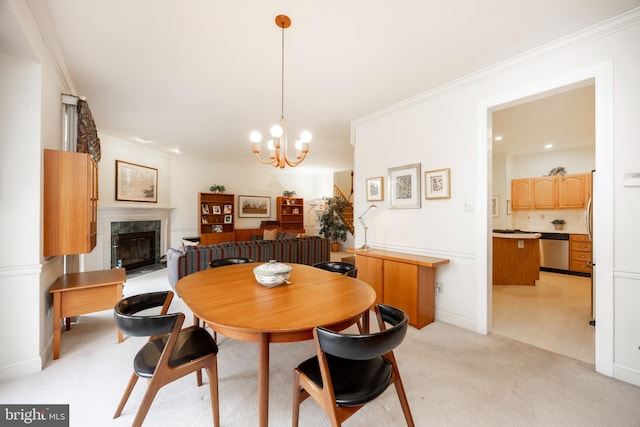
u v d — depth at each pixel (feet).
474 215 8.64
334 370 4.21
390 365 4.44
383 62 7.80
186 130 14.29
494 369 6.46
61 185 6.99
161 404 5.18
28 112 6.21
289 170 27.78
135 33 6.55
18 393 5.46
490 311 8.54
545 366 6.59
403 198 10.69
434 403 5.28
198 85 9.25
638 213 5.89
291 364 6.70
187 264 11.73
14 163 6.07
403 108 10.67
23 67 6.15
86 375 6.11
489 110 8.50
